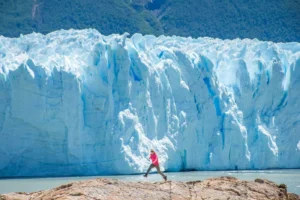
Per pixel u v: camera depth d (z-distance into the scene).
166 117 122.44
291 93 130.25
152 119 120.38
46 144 113.88
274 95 131.00
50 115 112.81
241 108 130.25
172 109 123.62
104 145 115.69
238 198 52.44
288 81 131.50
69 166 114.19
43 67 113.44
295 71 130.62
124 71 118.06
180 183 55.22
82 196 49.75
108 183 53.34
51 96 113.00
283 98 131.50
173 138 122.31
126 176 111.31
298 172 119.94
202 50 137.50
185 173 118.06
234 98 130.50
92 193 50.34
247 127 129.62
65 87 113.44
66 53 126.50
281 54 136.38
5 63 117.75
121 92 118.06
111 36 135.00
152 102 121.31
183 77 126.56
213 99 127.06
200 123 125.81
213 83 127.31
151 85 121.44
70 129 113.31
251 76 132.12
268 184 57.50
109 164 115.06
